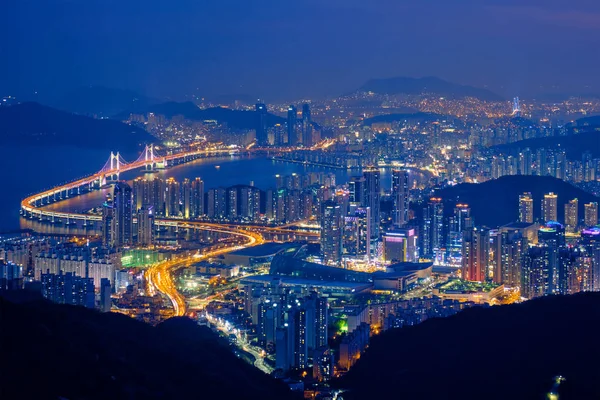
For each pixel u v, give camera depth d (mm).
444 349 183625
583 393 153125
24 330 128875
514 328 186000
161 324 190625
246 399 145000
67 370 122000
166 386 132875
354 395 171125
